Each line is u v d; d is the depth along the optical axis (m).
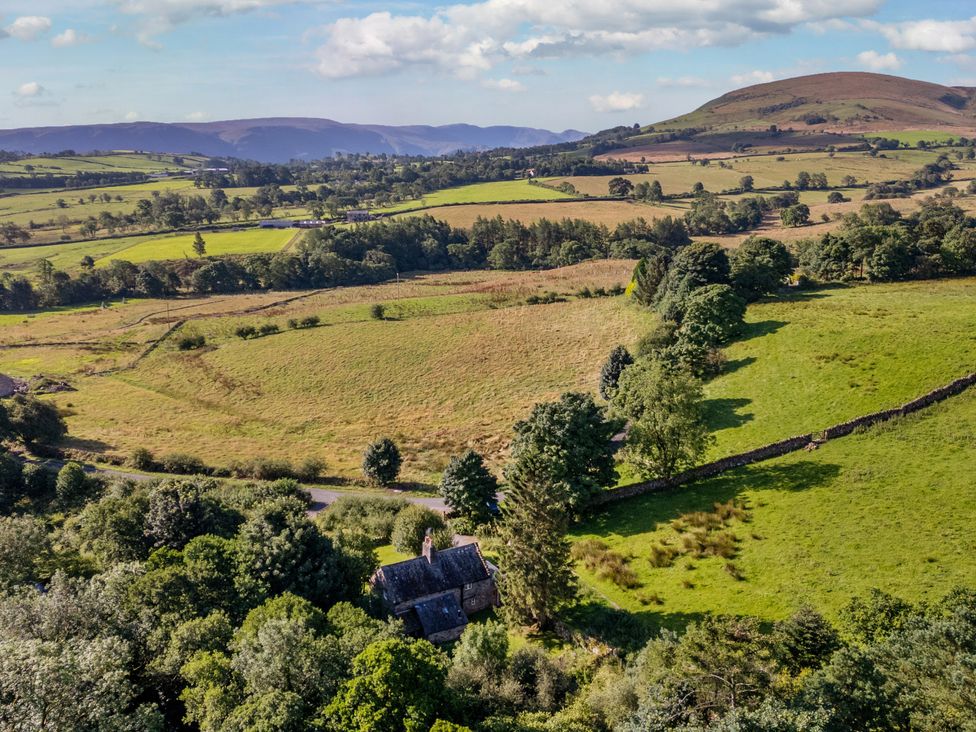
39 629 42.97
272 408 127.81
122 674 37.34
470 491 74.44
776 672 33.38
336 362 146.38
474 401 122.94
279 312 184.00
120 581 50.19
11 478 93.00
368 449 94.19
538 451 69.50
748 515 60.72
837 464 65.06
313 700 36.97
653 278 147.88
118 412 127.69
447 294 190.38
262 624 43.38
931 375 77.12
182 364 151.25
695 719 30.41
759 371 91.81
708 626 34.81
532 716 38.34
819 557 51.81
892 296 113.88
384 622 48.56
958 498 55.12
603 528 65.81
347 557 58.59
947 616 35.69
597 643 47.44
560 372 129.38
